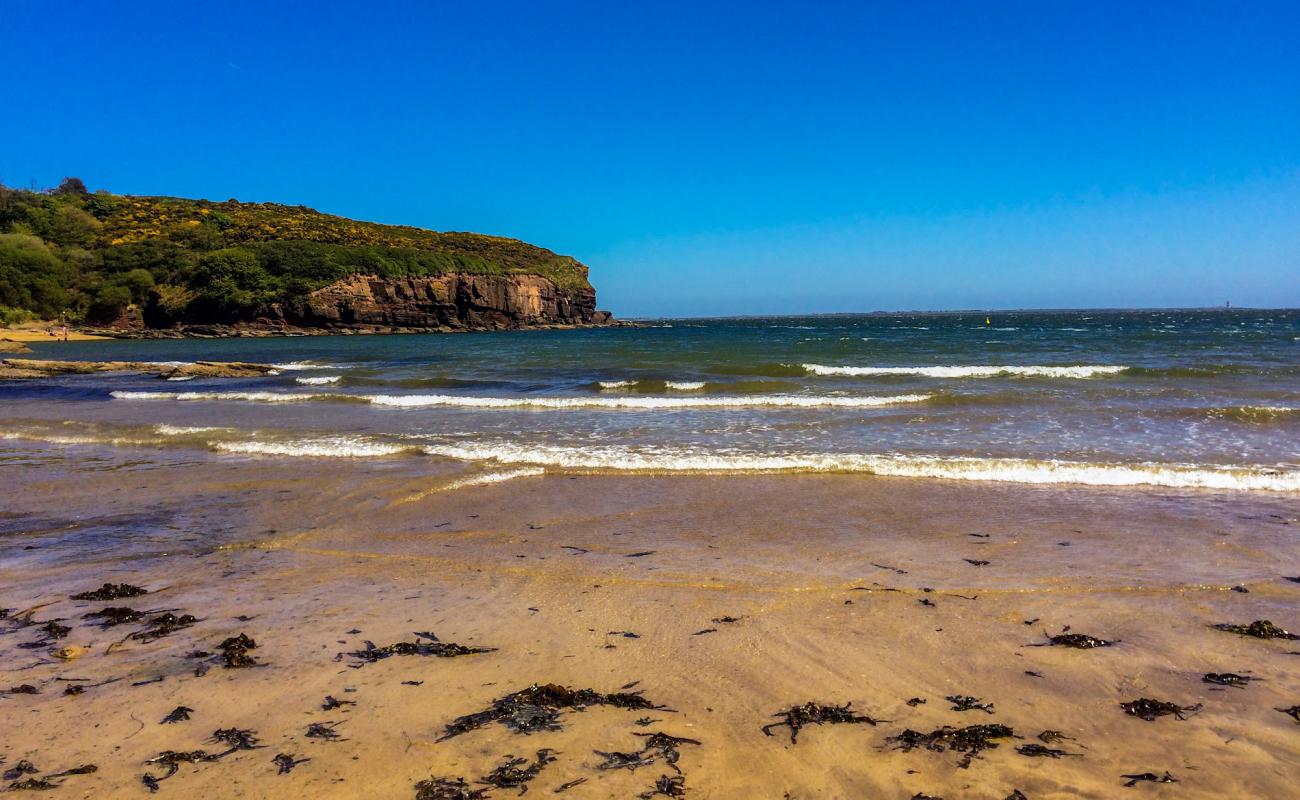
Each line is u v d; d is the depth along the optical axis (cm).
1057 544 666
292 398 1875
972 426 1301
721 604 524
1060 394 1705
